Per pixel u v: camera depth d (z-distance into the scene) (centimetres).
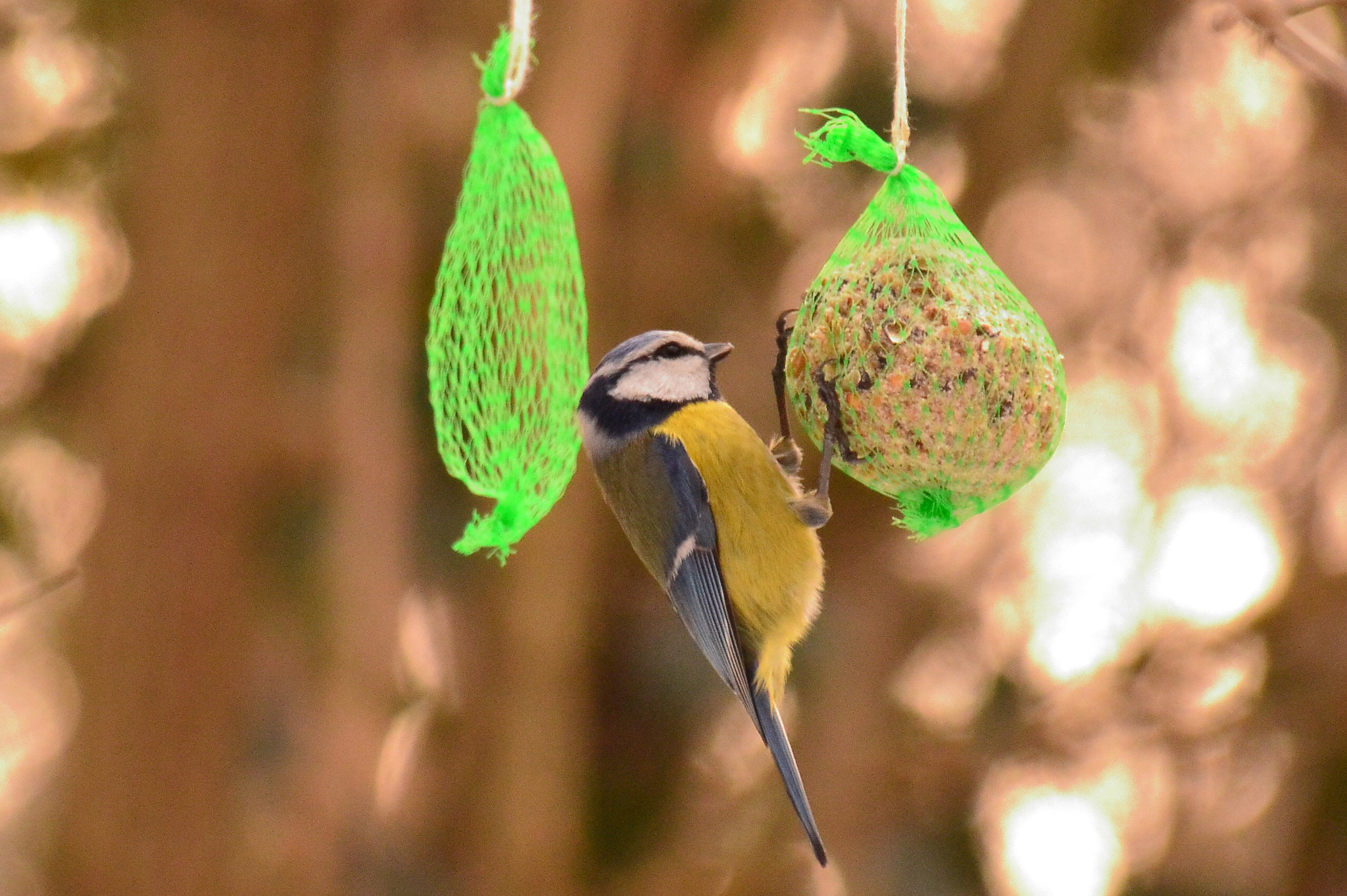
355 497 1277
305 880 1269
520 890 1310
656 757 1430
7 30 1277
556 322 793
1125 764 1373
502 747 1327
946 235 682
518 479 759
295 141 1312
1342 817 1366
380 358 1284
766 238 1418
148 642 1299
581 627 1339
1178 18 1365
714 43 1345
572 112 1249
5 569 1360
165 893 1288
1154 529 1359
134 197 1308
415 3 1308
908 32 1359
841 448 666
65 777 1330
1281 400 1358
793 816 1372
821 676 1377
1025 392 647
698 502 707
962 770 1382
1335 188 1365
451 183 1360
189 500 1301
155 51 1288
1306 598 1337
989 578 1393
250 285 1309
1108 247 1402
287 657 1352
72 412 1374
